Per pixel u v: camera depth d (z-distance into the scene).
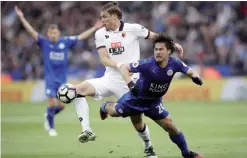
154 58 27.11
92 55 93.00
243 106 72.44
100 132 45.62
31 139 41.19
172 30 94.75
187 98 85.12
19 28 102.19
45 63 46.56
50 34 46.47
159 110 28.19
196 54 89.69
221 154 31.92
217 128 47.34
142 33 31.03
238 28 94.25
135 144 37.59
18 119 58.12
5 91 90.06
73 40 46.66
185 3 98.75
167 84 27.61
